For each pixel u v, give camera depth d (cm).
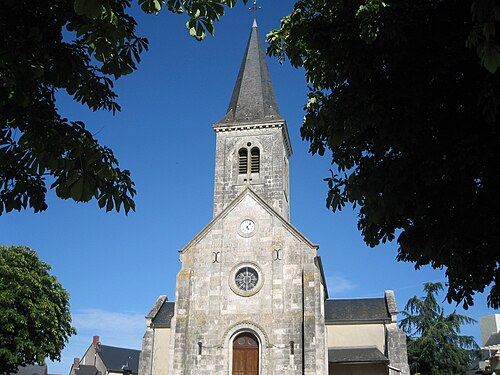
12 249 4350
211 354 3328
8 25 822
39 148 862
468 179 1034
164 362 3816
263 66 4719
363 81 1081
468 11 965
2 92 816
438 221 1080
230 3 928
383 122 1052
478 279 1100
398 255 1216
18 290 4047
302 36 1192
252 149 4106
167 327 3909
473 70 971
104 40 853
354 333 3934
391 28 976
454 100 1007
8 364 3984
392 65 1041
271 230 3581
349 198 1180
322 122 1216
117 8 930
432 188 1067
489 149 947
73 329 4553
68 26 860
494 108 849
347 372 3731
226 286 3488
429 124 1023
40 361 4081
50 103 911
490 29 760
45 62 857
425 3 995
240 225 3631
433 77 1001
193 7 910
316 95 1276
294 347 3247
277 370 3212
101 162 877
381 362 3619
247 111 4347
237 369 3309
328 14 1186
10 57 788
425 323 4356
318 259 3488
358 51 1079
